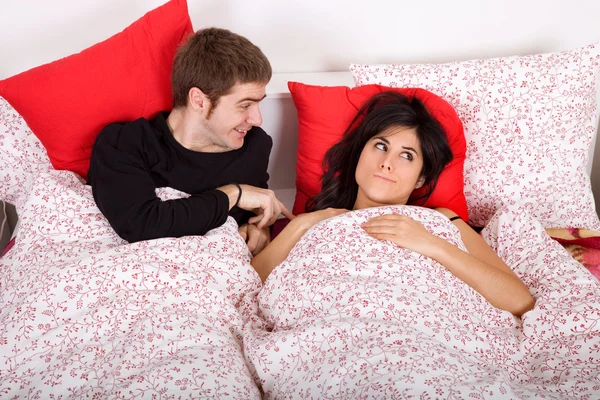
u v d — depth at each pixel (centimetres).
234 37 152
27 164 174
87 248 145
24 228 148
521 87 183
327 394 108
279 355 119
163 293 131
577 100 185
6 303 135
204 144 162
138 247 140
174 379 108
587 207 190
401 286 128
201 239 146
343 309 123
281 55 208
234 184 159
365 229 143
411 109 158
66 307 127
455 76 183
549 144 183
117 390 107
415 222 142
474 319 130
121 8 189
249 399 110
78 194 151
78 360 117
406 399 100
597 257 165
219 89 148
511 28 223
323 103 176
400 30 214
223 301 135
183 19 169
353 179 167
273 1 199
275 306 134
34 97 157
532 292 148
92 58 162
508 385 106
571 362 123
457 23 218
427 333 120
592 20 228
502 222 165
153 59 166
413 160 156
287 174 211
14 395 115
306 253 139
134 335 121
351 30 209
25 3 182
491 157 182
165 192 155
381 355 109
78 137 162
